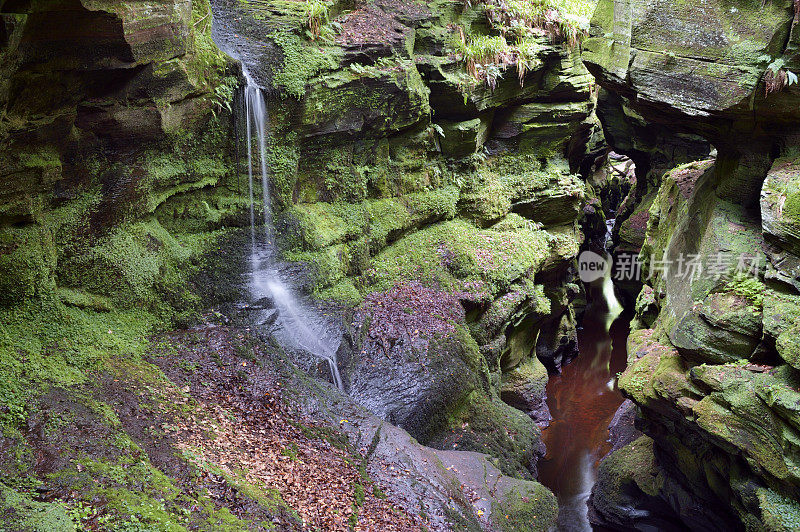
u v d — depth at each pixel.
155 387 6.73
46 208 6.90
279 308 8.76
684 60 8.21
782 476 6.51
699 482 8.37
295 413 7.33
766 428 6.68
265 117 9.29
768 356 7.20
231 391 7.24
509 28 12.41
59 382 6.16
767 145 8.12
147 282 7.77
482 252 11.68
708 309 7.62
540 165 13.66
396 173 11.32
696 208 9.34
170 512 5.16
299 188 10.08
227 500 5.58
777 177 7.39
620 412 12.32
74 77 6.70
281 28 9.53
